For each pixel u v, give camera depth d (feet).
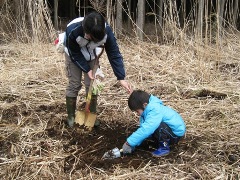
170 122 10.44
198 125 12.52
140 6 20.52
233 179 9.84
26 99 14.29
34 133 11.92
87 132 11.97
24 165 10.34
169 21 19.49
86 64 11.00
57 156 10.70
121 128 12.41
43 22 19.44
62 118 12.91
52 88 15.31
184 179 9.76
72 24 10.45
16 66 17.61
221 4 20.92
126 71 17.07
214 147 11.25
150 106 10.32
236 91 15.05
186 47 19.30
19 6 21.57
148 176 9.81
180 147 11.23
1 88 15.11
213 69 17.29
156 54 19.30
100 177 9.78
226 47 20.06
